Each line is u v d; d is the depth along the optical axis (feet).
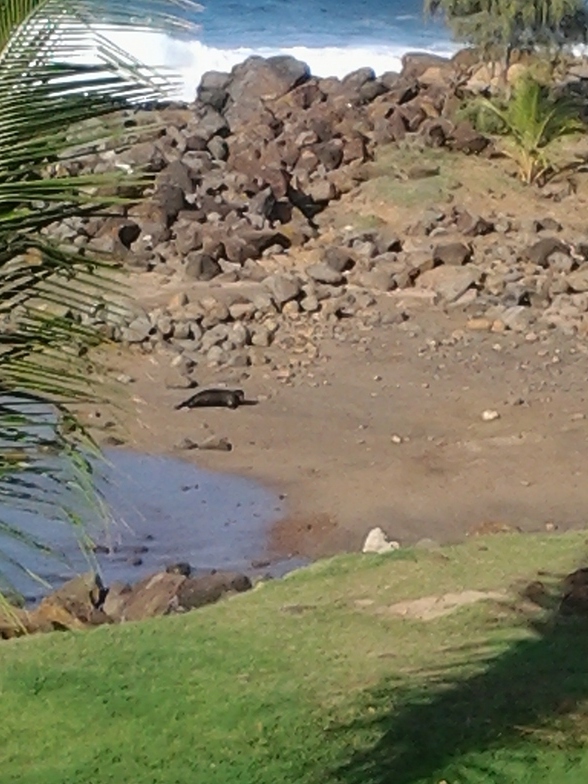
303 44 215.92
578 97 138.72
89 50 19.26
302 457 67.10
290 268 100.53
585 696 32.86
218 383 77.82
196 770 31.01
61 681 35.55
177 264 99.55
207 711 33.60
